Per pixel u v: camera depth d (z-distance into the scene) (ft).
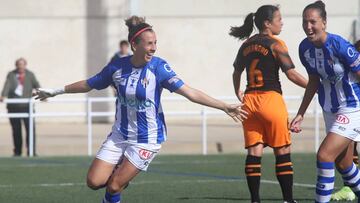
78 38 198.29
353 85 68.49
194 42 202.69
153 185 98.73
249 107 76.48
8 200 87.20
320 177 68.80
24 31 197.26
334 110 69.31
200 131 173.37
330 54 67.62
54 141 155.74
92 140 157.07
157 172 113.39
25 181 103.81
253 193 77.56
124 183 67.05
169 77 65.82
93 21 198.29
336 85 68.80
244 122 77.56
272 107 75.66
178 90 65.77
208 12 202.59
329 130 69.31
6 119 194.90
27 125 139.85
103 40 198.39
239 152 146.92
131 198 87.51
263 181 101.96
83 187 97.19
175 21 201.77
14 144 141.28
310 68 69.72
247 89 77.30
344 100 68.69
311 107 183.62
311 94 71.10
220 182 101.40
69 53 198.29
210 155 140.05
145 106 66.28
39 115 137.59
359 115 68.59
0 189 96.02
